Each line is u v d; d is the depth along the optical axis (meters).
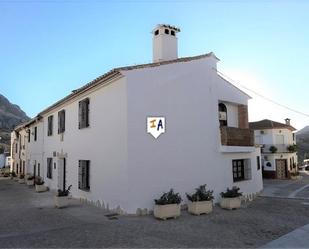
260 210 12.65
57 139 18.67
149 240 7.82
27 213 11.62
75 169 15.48
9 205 13.71
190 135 12.88
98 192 12.91
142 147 11.41
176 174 12.16
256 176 17.70
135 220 10.19
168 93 12.38
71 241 7.69
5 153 57.94
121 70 11.23
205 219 10.58
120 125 11.56
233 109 17.03
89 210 12.07
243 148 15.43
